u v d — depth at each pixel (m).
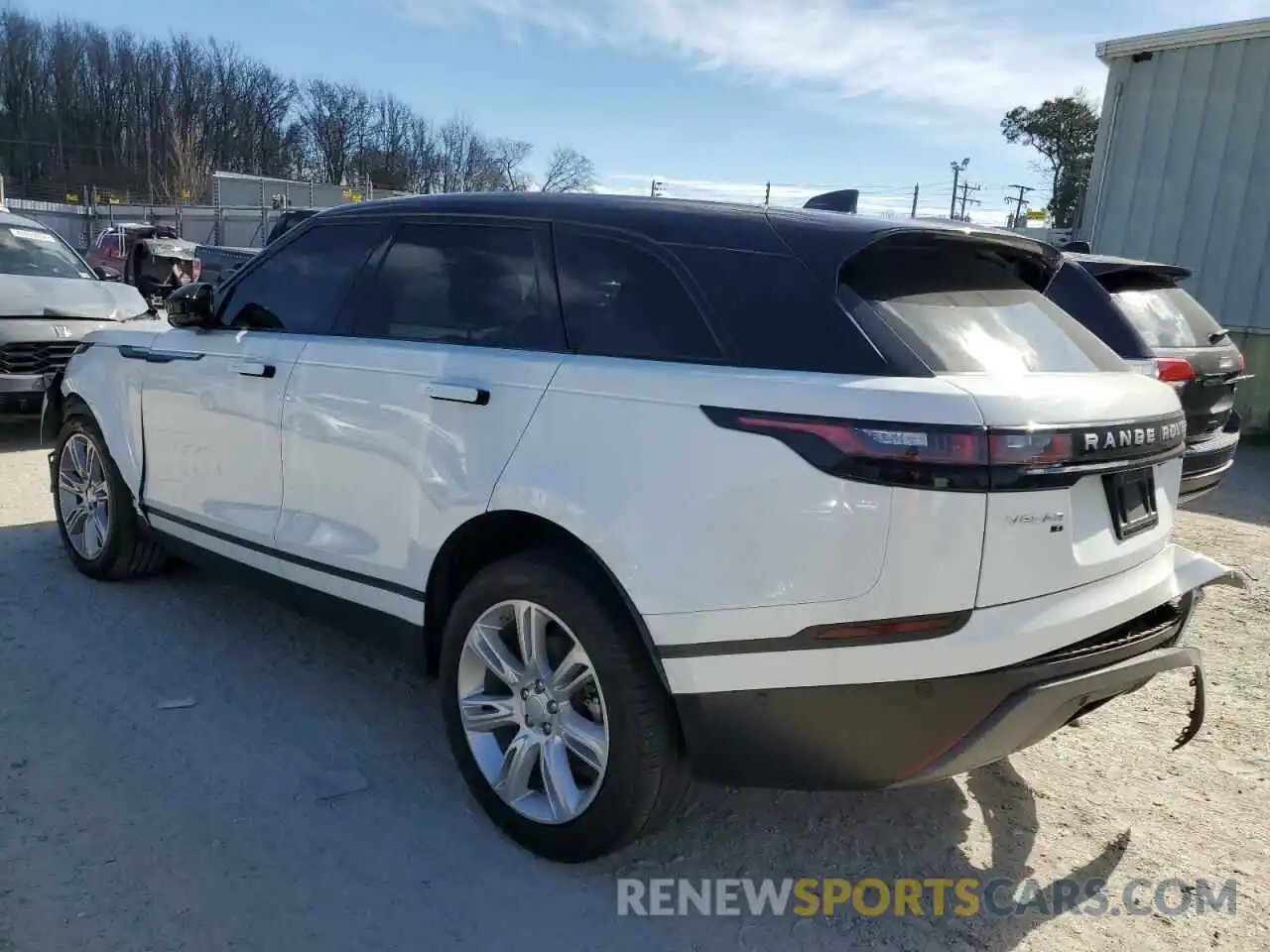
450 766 3.35
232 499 3.88
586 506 2.62
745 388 2.43
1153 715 4.04
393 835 2.93
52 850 2.75
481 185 76.25
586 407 2.69
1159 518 2.79
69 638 4.22
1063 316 2.99
